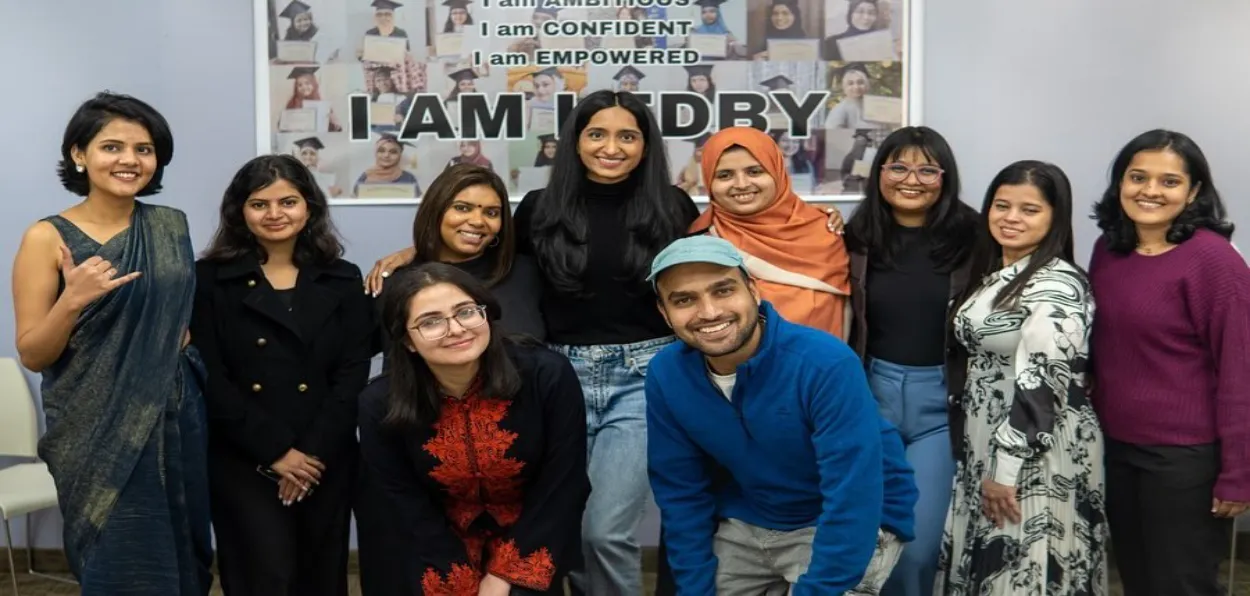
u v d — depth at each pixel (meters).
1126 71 2.88
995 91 2.89
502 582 1.88
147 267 2.05
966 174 2.92
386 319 1.78
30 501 2.62
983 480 2.07
